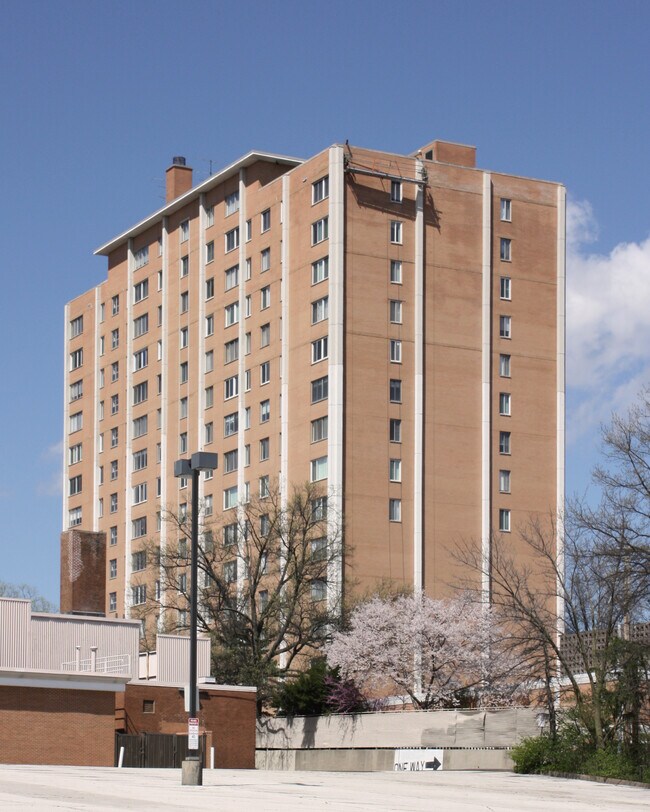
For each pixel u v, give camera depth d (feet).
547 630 213.05
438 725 217.77
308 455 304.50
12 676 180.14
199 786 128.26
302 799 115.03
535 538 295.28
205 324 352.49
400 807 110.63
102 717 186.09
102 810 92.63
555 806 125.08
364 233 306.96
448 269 313.53
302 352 310.65
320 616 259.39
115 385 392.47
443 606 256.93
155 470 368.68
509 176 324.80
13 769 149.07
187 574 314.55
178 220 369.09
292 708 250.57
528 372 319.06
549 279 325.01
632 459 181.47
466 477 306.96
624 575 174.91
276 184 326.65
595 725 180.34
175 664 218.18
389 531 296.92
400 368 305.32
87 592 217.77
